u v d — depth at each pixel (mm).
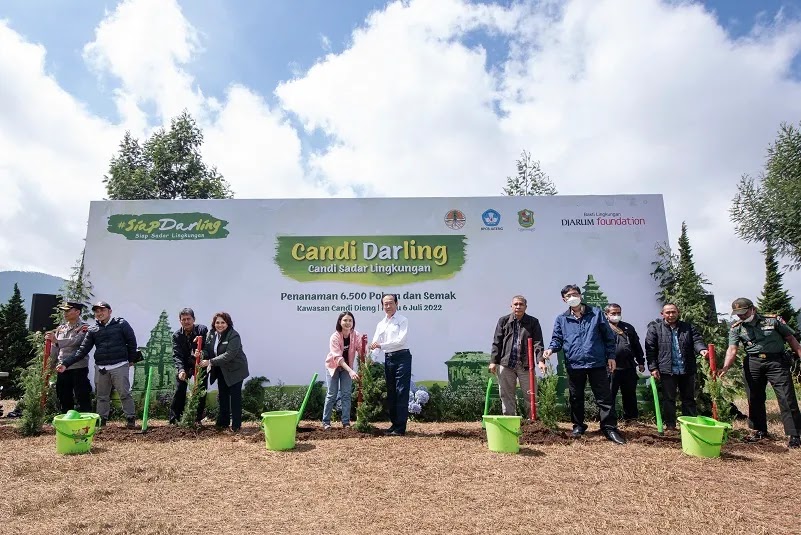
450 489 4871
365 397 7527
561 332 7262
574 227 9977
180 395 7980
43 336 9797
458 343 9664
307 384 9578
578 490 4852
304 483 5062
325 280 9922
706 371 7629
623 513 4289
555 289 9805
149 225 10125
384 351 7523
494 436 6223
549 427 7078
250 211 10148
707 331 9172
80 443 6238
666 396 7691
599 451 6246
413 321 9742
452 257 9938
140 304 9875
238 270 9977
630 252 9891
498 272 9875
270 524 4039
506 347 7719
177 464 5734
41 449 6492
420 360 9609
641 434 7211
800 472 5477
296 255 10000
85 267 10000
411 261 9945
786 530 3971
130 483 5066
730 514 4285
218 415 7801
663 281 9758
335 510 4340
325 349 9711
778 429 7953
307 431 7562
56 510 4328
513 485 4984
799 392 12688
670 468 5559
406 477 5234
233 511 4316
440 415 9281
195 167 24156
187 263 10000
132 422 7840
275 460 5891
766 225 21047
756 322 7082
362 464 5707
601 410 6938
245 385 9539
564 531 3914
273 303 9867
